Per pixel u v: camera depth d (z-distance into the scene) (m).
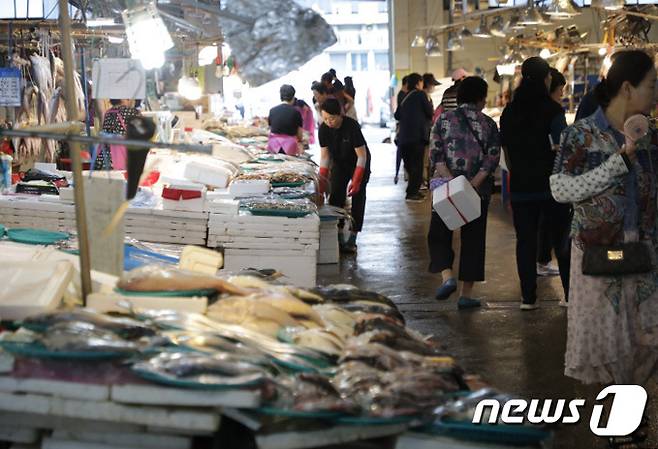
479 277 8.01
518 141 7.66
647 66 4.66
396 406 3.11
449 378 3.44
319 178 10.25
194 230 7.04
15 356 3.07
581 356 4.75
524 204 7.78
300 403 3.07
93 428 3.21
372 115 41.56
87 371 3.06
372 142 30.45
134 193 3.57
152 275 3.93
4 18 7.96
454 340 7.14
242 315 3.76
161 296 3.87
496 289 8.85
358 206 10.86
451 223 7.70
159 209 7.00
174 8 7.48
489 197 7.89
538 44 17.19
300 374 3.23
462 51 24.27
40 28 8.68
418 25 24.34
